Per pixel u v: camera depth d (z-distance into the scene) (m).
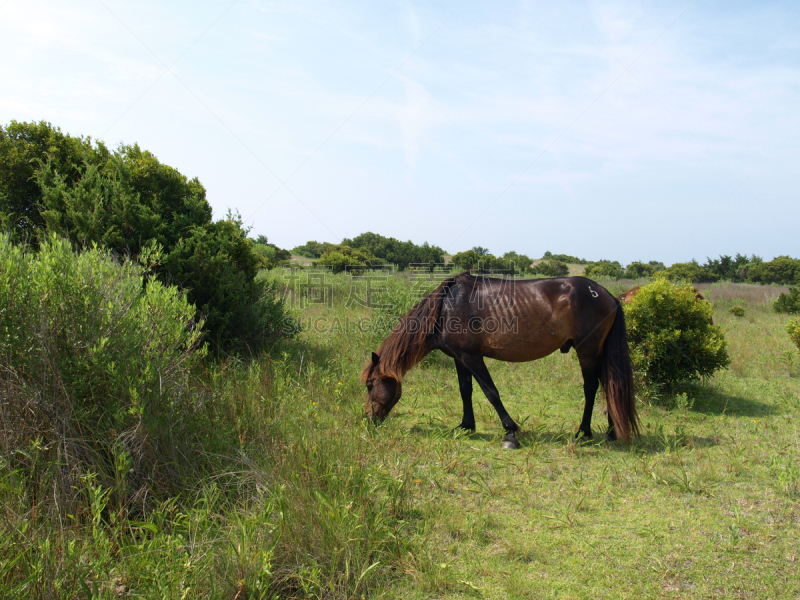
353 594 2.26
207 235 6.18
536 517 3.16
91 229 5.39
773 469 3.68
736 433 4.74
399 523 2.87
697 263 30.62
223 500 2.94
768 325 11.91
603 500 3.38
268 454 3.35
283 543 2.48
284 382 4.97
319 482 3.08
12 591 1.83
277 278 14.36
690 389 6.18
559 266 29.06
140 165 6.20
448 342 4.77
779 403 5.80
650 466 3.91
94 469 2.75
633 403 4.46
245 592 2.17
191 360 3.80
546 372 7.28
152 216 5.75
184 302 3.93
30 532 2.22
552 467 3.95
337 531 2.50
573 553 2.75
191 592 2.06
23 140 5.99
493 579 2.51
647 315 6.00
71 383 2.90
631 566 2.62
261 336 6.77
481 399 6.08
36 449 2.60
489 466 4.00
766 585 2.43
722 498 3.38
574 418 5.40
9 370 2.74
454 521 3.01
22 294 2.88
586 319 4.52
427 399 6.04
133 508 2.71
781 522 3.03
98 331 3.04
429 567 2.51
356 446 3.67
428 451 4.18
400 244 32.47
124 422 2.94
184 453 3.13
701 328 5.92
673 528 3.00
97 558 2.26
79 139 6.43
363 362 7.03
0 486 2.34
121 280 3.47
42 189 5.59
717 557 2.68
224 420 3.75
